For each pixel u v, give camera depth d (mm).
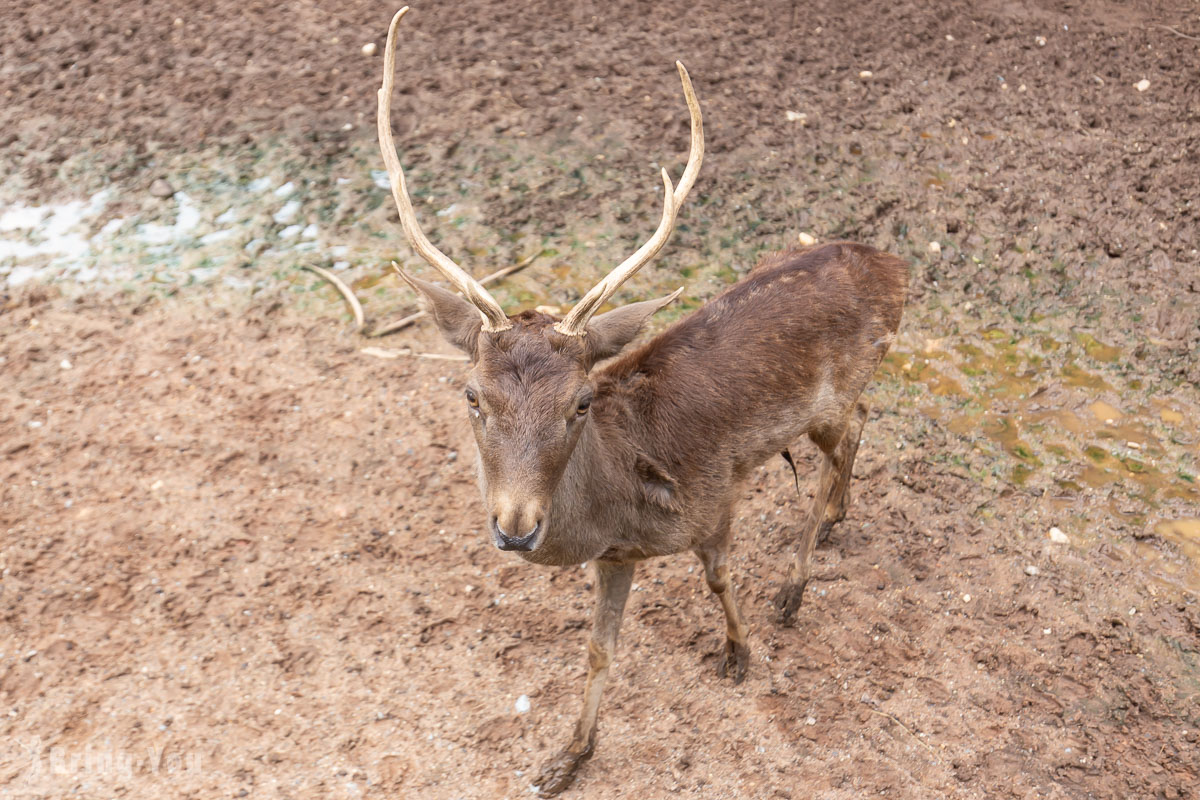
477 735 4398
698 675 4711
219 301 7074
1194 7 10945
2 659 4652
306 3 10812
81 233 7672
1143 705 4551
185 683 4578
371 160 8484
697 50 10023
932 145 8609
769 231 7672
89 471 5719
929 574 5238
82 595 4996
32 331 6754
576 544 3756
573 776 4199
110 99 9172
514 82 9445
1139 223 7617
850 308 4578
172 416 6113
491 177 8266
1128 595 5070
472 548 5352
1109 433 6035
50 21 10352
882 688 4656
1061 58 9930
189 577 5117
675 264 7367
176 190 8133
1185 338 6645
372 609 4988
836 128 8836
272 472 5766
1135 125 8844
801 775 4258
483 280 7180
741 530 5523
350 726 4414
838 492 5254
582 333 3469
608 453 3770
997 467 5836
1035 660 4770
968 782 4242
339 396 6316
